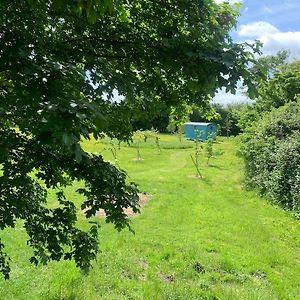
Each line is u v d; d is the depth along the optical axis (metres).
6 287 7.03
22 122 3.35
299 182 13.88
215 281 7.84
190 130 42.59
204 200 15.19
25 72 2.48
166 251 9.14
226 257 8.98
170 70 3.42
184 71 3.21
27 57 2.58
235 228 11.54
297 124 16.73
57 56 3.20
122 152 29.72
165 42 3.17
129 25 3.43
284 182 14.75
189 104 4.11
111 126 3.97
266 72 2.98
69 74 2.71
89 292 7.01
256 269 8.53
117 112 4.00
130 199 3.75
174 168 23.88
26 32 2.74
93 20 2.19
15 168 3.77
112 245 9.45
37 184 4.78
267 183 15.91
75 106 2.29
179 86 3.81
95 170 3.64
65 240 4.31
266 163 16.58
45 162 3.68
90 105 2.35
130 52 3.55
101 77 3.55
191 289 7.26
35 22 2.76
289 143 15.18
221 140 39.56
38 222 4.32
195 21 3.19
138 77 3.86
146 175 20.84
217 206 14.27
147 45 3.38
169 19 3.32
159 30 3.37
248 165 18.17
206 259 8.80
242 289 7.45
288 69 19.50
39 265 8.09
